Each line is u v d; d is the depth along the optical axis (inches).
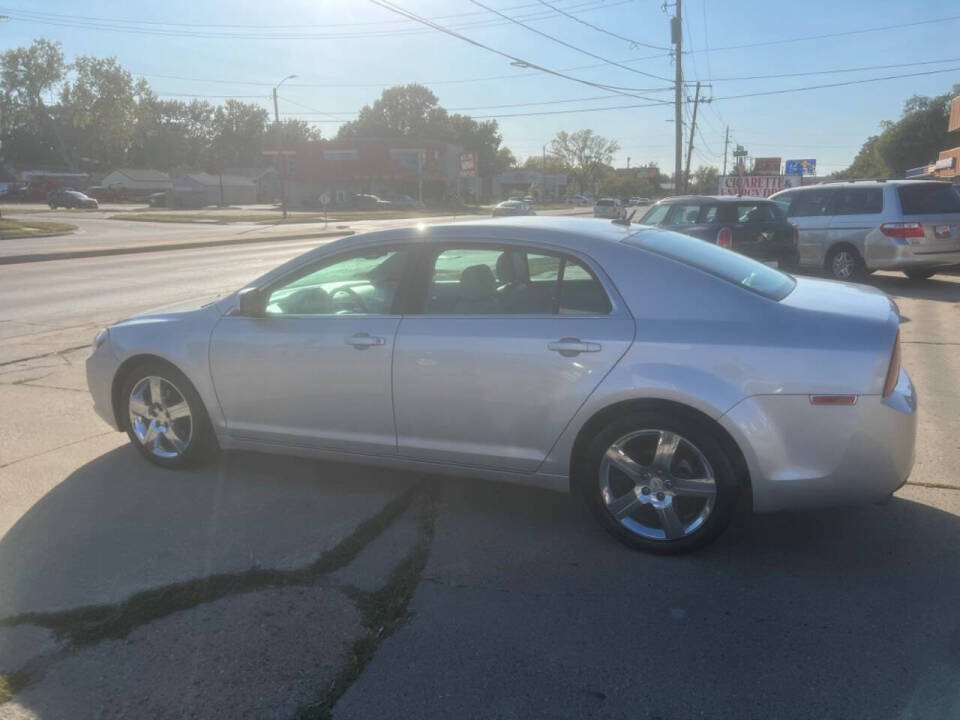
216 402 185.9
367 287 174.1
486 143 4672.7
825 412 138.0
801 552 152.0
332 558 149.6
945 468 191.0
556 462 156.6
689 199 492.1
